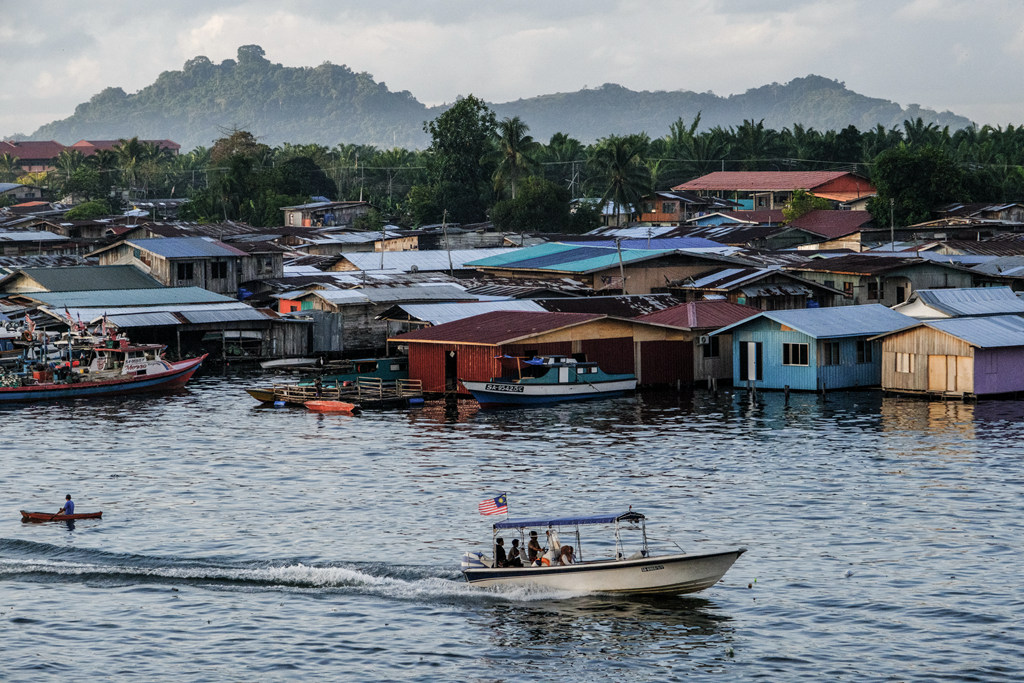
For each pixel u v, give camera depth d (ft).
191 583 204.03
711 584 192.03
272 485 271.69
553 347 394.52
